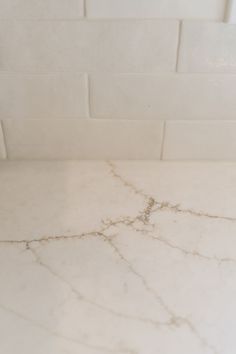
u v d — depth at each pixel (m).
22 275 0.57
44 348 0.49
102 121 0.72
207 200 0.69
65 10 0.60
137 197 0.69
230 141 0.74
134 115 0.71
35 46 0.64
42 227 0.64
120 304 0.53
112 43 0.64
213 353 0.49
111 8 0.60
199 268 0.58
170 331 0.51
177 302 0.54
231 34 0.63
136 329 0.51
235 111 0.70
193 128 0.73
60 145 0.75
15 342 0.50
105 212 0.67
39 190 0.71
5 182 0.72
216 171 0.75
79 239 0.62
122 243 0.62
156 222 0.65
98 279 0.56
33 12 0.60
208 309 0.53
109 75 0.67
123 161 0.77
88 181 0.73
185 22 0.62
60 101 0.69
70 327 0.51
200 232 0.64
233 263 0.59
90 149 0.75
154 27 0.62
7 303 0.54
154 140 0.74
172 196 0.70
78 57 0.65
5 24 0.61
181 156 0.77
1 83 0.67
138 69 0.66
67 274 0.57
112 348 0.49
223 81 0.67
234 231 0.64
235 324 0.52
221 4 0.60
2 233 0.63
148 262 0.59
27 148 0.75
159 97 0.69
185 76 0.67
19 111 0.70
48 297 0.54
